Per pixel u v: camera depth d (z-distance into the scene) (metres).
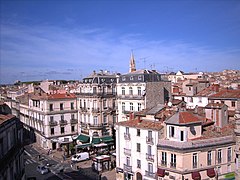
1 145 29.12
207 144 45.34
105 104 79.44
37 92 103.31
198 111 55.53
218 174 46.47
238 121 40.75
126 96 72.19
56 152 79.94
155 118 52.12
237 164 40.66
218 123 51.31
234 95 67.56
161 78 75.62
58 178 57.84
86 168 64.56
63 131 84.44
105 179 57.03
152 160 48.12
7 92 151.50
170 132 46.75
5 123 30.75
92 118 78.88
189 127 45.16
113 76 83.69
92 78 80.06
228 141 47.47
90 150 75.56
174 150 44.34
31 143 91.12
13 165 33.62
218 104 52.78
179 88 91.62
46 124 81.88
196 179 43.88
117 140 55.56
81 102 84.50
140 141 50.75
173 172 44.69
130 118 57.66
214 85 79.69
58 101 83.69
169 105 58.56
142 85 68.19
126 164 53.75
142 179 50.38
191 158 44.12
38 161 71.12
